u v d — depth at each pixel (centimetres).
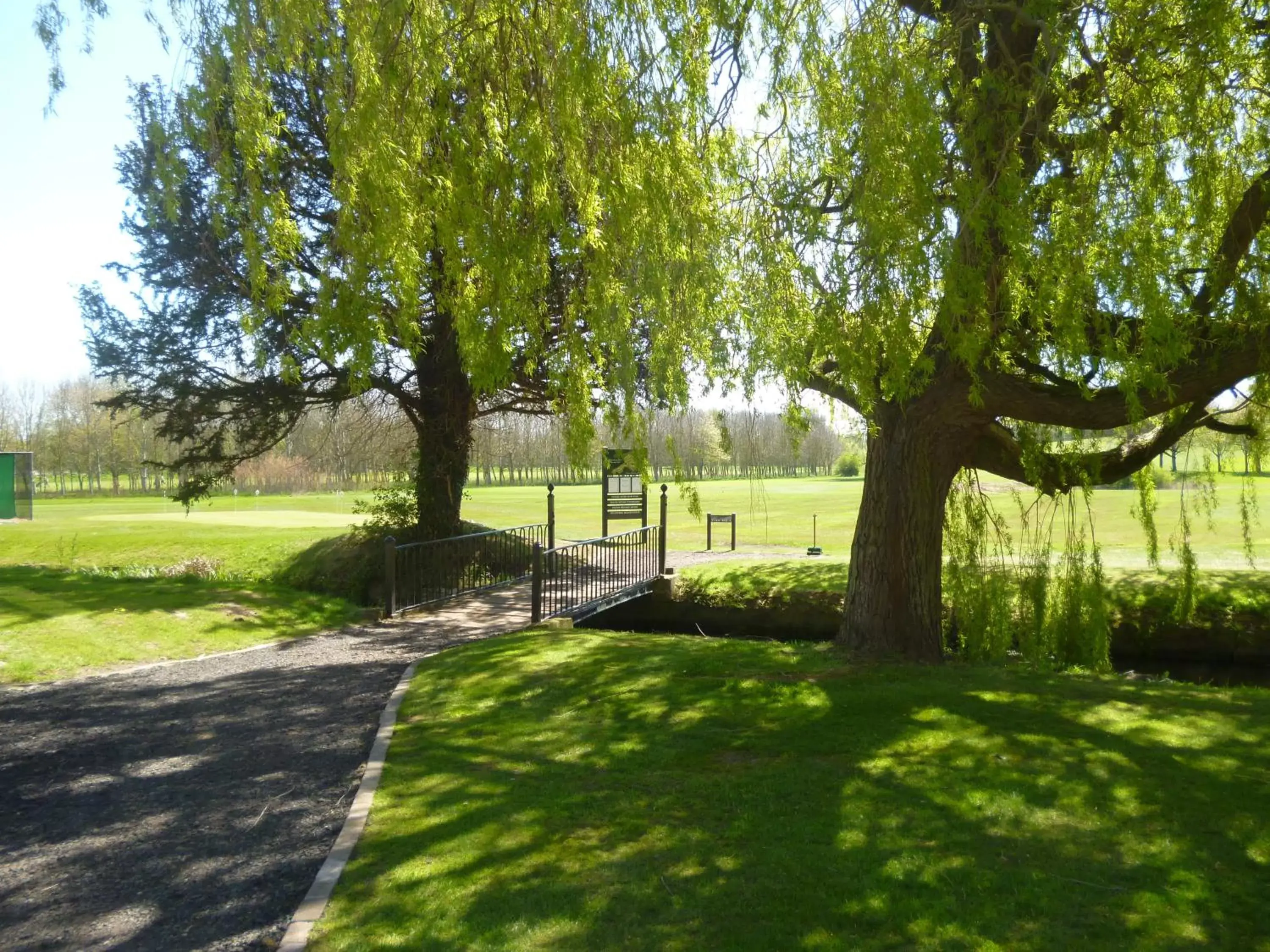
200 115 752
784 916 398
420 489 1938
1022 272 727
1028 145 809
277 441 1873
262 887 446
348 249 709
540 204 680
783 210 810
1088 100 802
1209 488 1138
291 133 1412
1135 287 692
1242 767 600
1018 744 650
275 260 752
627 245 700
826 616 1670
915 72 715
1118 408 848
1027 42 839
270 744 700
